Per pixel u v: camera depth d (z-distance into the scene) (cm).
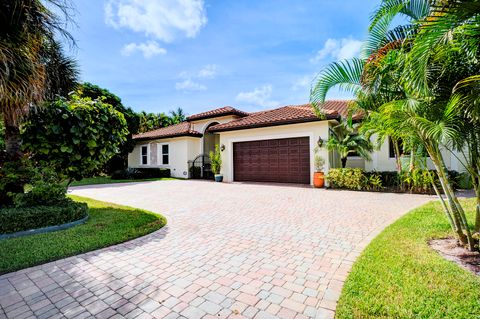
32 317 260
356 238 484
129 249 448
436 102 348
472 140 349
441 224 518
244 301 283
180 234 530
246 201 898
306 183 1341
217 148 1739
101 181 1825
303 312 261
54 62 709
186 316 258
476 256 371
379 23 420
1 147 816
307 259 393
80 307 276
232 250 437
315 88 455
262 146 1508
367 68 417
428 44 286
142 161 2359
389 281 303
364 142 1113
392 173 1120
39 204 626
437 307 251
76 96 714
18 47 484
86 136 657
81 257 412
